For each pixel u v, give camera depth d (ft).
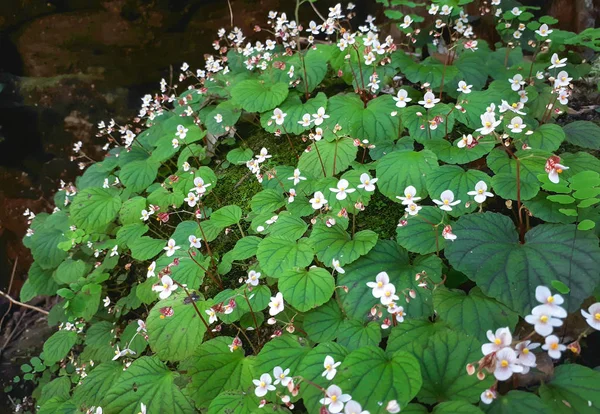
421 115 1.44
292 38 2.28
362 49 1.79
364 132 1.59
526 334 1.11
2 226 2.49
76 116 2.41
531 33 2.02
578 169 1.33
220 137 1.94
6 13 2.26
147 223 1.84
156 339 1.26
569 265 1.07
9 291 2.52
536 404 0.90
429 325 1.09
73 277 1.81
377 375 0.96
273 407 1.04
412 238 1.23
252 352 1.32
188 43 2.40
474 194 1.19
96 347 1.68
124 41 2.34
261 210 1.46
